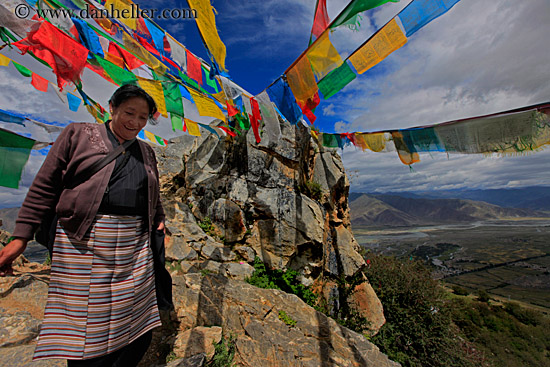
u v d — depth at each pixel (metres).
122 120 1.51
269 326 4.32
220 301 4.52
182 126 4.48
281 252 6.70
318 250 7.12
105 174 1.44
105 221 1.45
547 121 2.04
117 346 1.45
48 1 2.19
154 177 1.75
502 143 2.29
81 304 1.37
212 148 7.95
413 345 9.12
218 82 3.72
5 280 3.79
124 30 2.83
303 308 4.91
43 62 2.68
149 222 1.69
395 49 2.30
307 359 4.00
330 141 4.15
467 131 2.49
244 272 5.73
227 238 6.82
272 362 3.83
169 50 3.14
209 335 3.77
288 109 3.14
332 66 2.58
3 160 2.74
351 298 8.00
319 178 8.50
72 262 1.37
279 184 7.26
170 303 1.93
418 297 10.22
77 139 1.43
